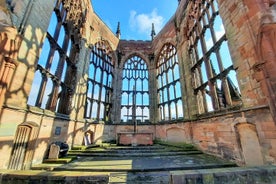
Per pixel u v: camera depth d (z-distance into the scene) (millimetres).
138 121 19234
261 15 5840
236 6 7336
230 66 8148
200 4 12008
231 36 7789
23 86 6266
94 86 16547
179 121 14234
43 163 7727
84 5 14141
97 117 16547
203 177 3262
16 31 5668
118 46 22094
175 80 16641
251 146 6617
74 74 12641
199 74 12203
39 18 7227
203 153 10578
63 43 10578
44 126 7957
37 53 7152
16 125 5852
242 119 6953
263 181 3439
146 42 23203
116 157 9438
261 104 5863
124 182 5391
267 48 5449
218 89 10961
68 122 11086
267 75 5340
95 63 17016
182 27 15203
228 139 8094
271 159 5418
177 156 9719
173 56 17625
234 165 7344
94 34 16938
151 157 9383
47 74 8398
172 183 3203
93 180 3328
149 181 5469
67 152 9891
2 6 5207
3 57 5250
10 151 5535
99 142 15711
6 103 5383
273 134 5359
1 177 3465
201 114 11273
